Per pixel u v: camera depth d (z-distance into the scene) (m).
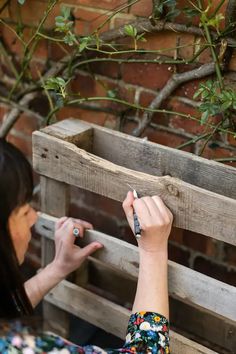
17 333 0.85
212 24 1.16
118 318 1.31
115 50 1.31
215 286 1.12
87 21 1.40
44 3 1.45
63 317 1.47
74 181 1.22
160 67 1.35
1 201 0.82
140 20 1.31
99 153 1.29
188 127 1.36
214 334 1.39
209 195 1.06
